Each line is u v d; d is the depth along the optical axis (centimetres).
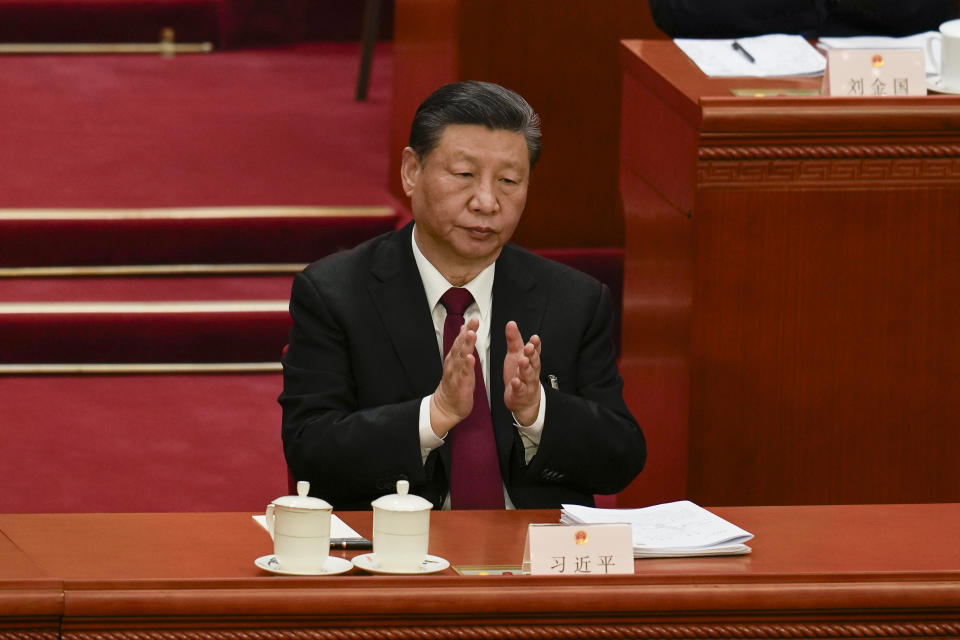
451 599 810
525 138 1030
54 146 2394
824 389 1293
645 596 823
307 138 2522
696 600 827
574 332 1103
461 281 1082
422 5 2139
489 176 1022
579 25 2025
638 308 1433
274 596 802
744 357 1282
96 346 2002
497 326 1085
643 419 1420
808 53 1377
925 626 855
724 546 902
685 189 1280
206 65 2942
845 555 908
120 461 1728
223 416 1877
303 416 1066
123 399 1919
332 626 809
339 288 1089
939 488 1317
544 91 2036
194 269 2136
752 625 839
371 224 2173
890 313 1288
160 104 2662
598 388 1105
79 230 2103
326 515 841
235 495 1653
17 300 2019
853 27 1471
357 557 873
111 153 2377
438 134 1023
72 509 1598
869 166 1262
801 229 1267
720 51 1394
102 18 2973
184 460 1739
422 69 2133
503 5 2000
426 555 877
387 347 1078
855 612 846
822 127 1245
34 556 871
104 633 800
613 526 850
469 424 1063
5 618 789
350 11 3145
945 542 941
